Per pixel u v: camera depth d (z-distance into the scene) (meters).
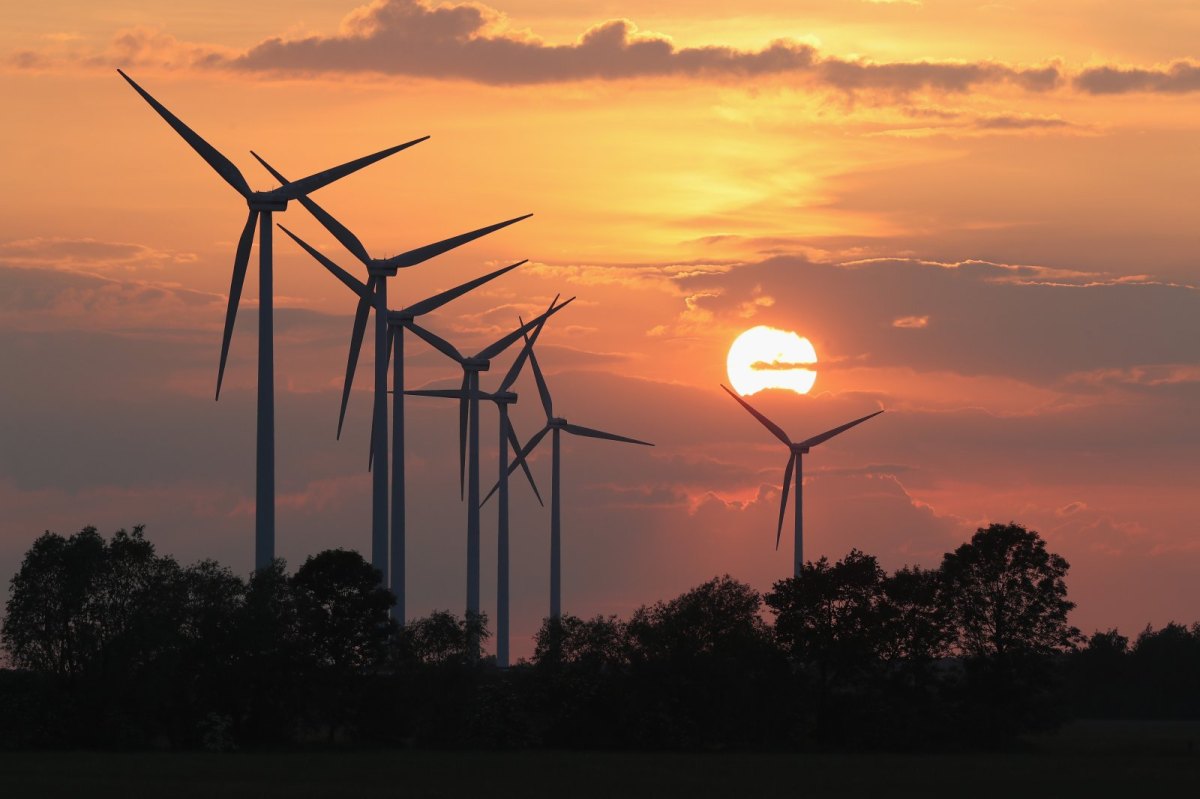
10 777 186.75
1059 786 194.75
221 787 178.75
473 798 173.12
